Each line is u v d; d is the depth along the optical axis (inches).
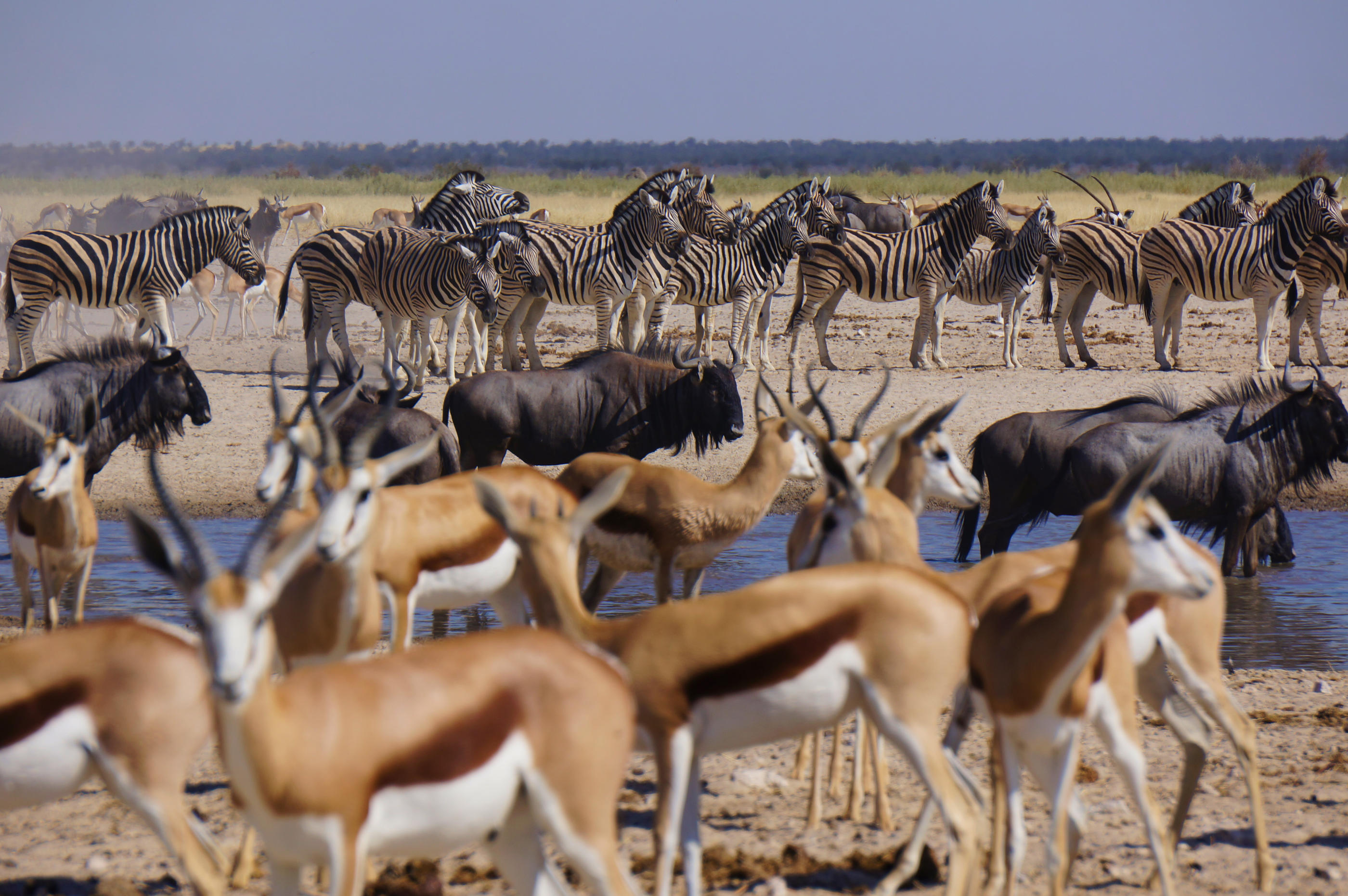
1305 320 3154.5
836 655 640.4
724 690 642.8
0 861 780.6
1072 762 648.4
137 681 626.8
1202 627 749.9
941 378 2564.0
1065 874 682.2
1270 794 892.0
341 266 2564.0
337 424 1526.8
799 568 852.0
